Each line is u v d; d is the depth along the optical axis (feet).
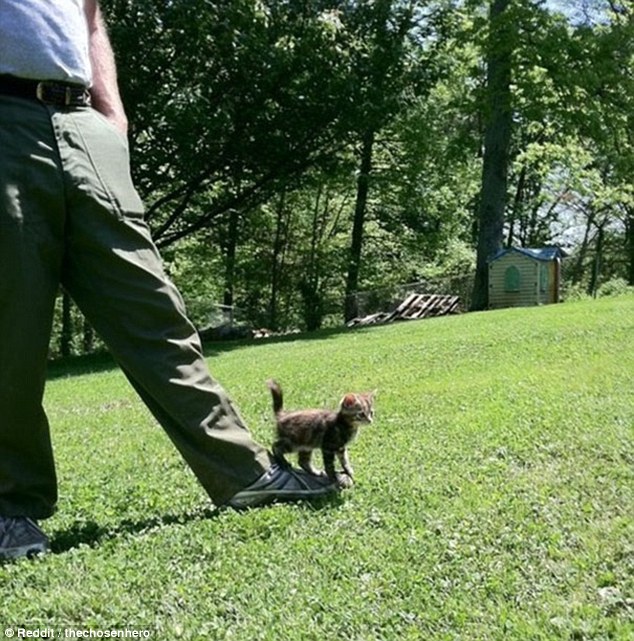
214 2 33.35
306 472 7.49
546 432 10.22
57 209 6.32
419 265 65.57
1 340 6.15
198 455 6.78
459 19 46.39
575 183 59.47
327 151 41.63
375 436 10.75
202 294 59.06
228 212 46.62
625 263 54.60
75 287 6.56
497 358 18.85
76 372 29.86
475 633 4.68
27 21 6.22
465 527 6.50
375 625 4.84
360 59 38.68
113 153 6.60
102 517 7.47
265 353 28.09
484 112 44.86
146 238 6.65
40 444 6.40
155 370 6.57
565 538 6.16
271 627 4.85
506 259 46.42
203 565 5.88
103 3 32.24
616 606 4.99
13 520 6.30
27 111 6.25
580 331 22.18
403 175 56.49
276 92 36.70
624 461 8.56
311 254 61.36
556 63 42.22
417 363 19.44
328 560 5.86
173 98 34.47
